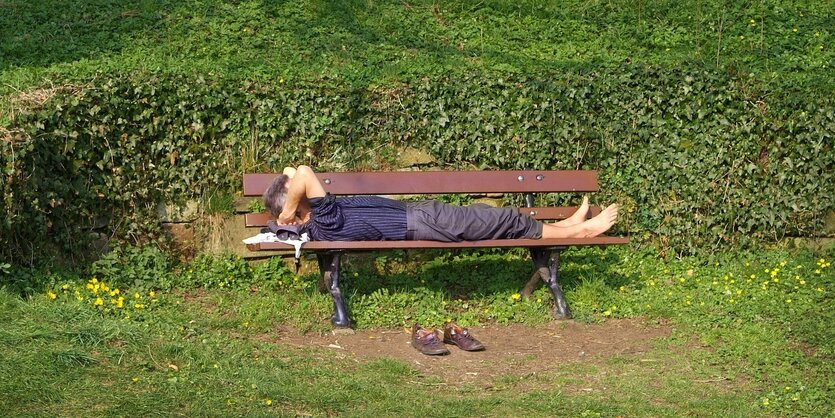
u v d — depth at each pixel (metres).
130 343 5.15
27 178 6.29
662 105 7.61
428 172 6.70
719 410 4.79
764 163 7.63
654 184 7.55
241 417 4.45
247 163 7.20
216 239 7.13
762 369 5.38
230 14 8.80
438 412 4.64
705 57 8.59
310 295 6.47
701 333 6.02
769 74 8.05
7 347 4.92
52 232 6.54
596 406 4.77
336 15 8.97
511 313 6.41
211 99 7.08
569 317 6.35
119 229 6.85
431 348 5.64
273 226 6.05
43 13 8.64
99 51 8.12
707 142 7.56
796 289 6.80
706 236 7.56
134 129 6.93
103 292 6.20
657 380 5.25
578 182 6.89
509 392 5.03
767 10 9.41
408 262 7.22
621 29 9.06
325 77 7.57
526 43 8.80
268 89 7.25
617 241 6.29
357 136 7.43
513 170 6.84
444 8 9.30
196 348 5.22
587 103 7.56
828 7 9.55
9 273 6.12
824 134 7.56
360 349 5.72
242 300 6.51
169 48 8.22
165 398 4.57
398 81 7.59
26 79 6.97
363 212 6.04
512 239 6.21
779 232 7.62
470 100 7.49
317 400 4.68
